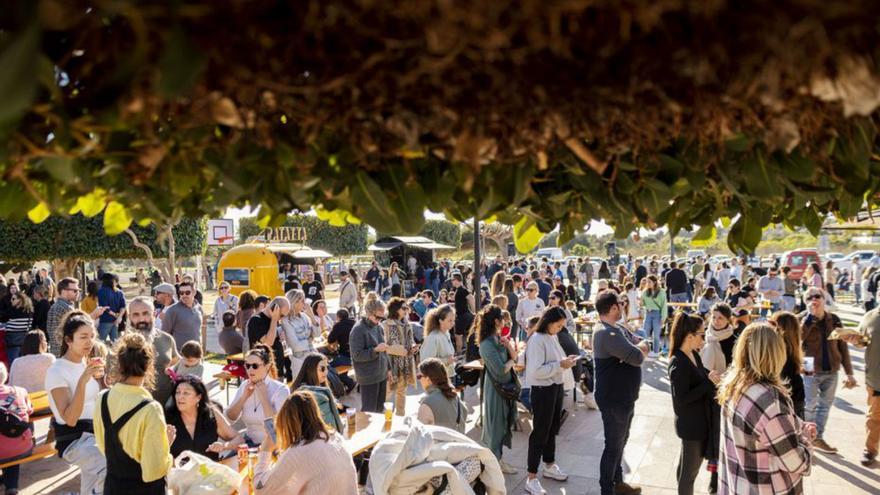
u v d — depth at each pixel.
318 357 5.05
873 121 1.12
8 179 0.86
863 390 8.54
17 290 9.02
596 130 0.92
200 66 0.66
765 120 0.90
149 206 0.99
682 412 4.28
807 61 0.72
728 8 0.69
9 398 4.69
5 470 4.76
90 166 0.92
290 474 3.18
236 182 0.92
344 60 0.77
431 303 11.62
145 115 0.75
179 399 4.23
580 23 0.73
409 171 1.01
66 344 4.20
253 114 0.85
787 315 4.85
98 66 0.76
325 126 0.89
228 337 8.25
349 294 15.13
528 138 0.90
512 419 5.32
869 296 15.98
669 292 14.07
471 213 1.26
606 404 4.60
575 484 5.41
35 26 0.60
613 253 28.59
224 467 3.54
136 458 3.16
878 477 5.47
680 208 1.32
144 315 5.03
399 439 3.35
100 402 3.25
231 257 18.66
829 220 3.64
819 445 6.07
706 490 5.22
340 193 1.05
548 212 1.26
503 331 7.14
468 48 0.74
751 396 3.07
